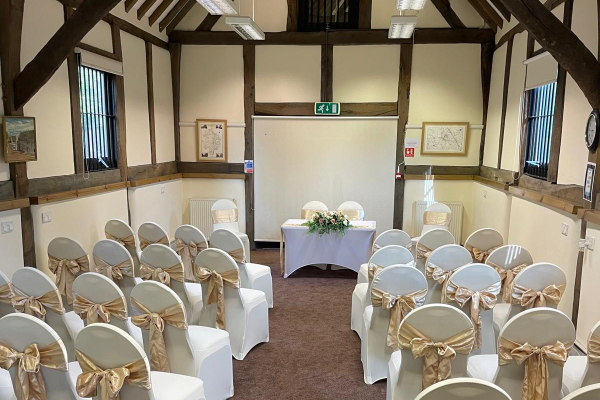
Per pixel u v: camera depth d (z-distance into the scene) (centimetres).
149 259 335
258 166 724
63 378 198
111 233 450
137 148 613
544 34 352
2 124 374
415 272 281
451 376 218
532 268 281
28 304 267
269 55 698
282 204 731
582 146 391
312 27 696
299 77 699
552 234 425
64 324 276
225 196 738
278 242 740
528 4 349
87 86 510
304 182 722
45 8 424
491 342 305
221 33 697
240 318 354
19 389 194
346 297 503
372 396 307
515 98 567
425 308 205
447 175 703
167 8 655
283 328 419
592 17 377
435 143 699
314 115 705
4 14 370
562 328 204
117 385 180
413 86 689
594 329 208
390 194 715
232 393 304
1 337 194
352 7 688
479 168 702
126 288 363
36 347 190
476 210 686
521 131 543
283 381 325
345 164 712
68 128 466
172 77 715
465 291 286
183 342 254
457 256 328
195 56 708
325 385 320
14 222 385
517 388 219
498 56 641
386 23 681
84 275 251
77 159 482
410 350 217
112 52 543
